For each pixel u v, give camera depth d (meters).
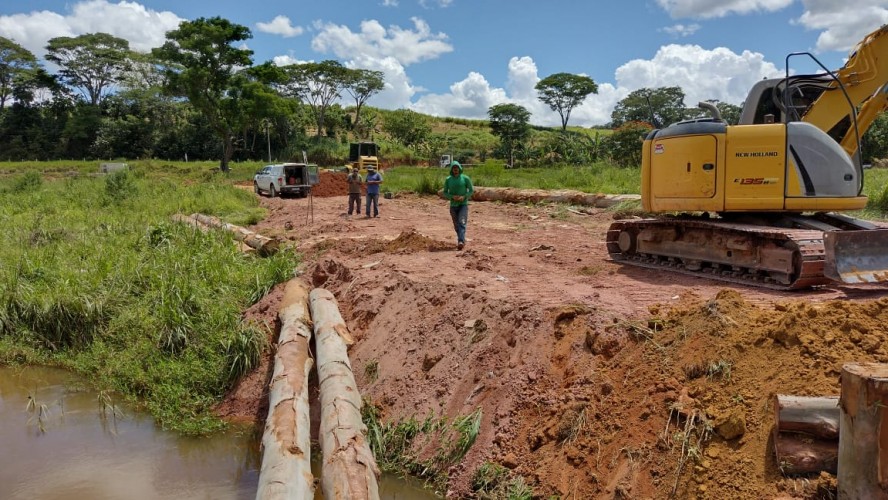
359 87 75.44
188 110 75.88
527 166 52.50
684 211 9.10
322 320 8.38
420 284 8.71
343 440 5.44
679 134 8.91
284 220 19.36
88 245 13.91
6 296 10.81
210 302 10.39
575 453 5.19
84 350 10.13
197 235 14.14
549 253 11.58
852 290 7.70
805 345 4.83
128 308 10.74
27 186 25.75
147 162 55.91
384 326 8.46
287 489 4.79
